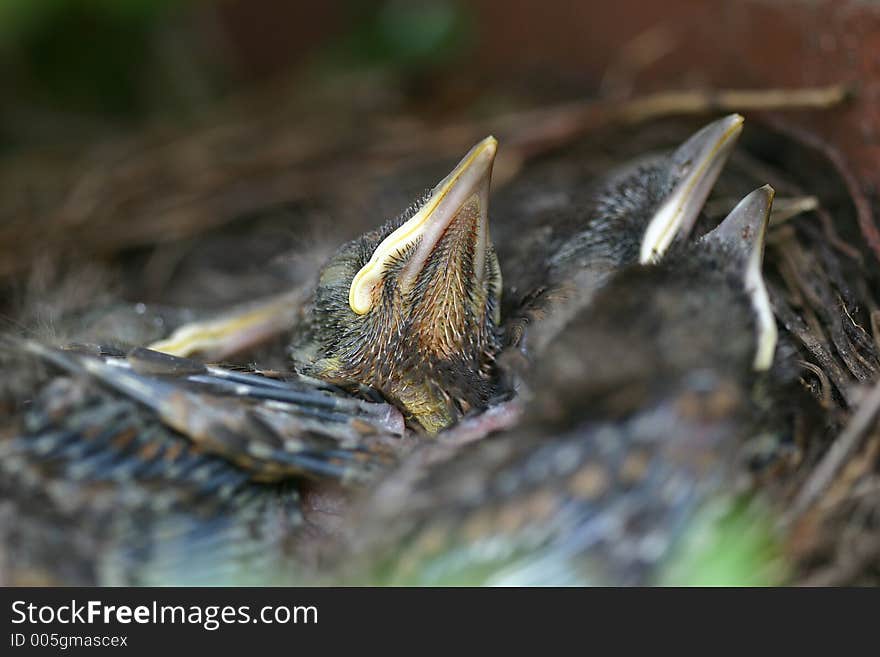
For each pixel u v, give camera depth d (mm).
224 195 385
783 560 284
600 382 281
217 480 289
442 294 312
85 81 490
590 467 277
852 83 325
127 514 285
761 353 286
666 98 347
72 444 286
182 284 370
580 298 304
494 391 313
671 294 290
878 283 315
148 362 298
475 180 307
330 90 436
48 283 357
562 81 397
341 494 296
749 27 346
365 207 373
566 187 358
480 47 423
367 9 458
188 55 501
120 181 394
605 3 380
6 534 282
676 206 314
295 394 302
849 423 295
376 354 314
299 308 328
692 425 277
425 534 280
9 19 410
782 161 341
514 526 278
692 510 277
